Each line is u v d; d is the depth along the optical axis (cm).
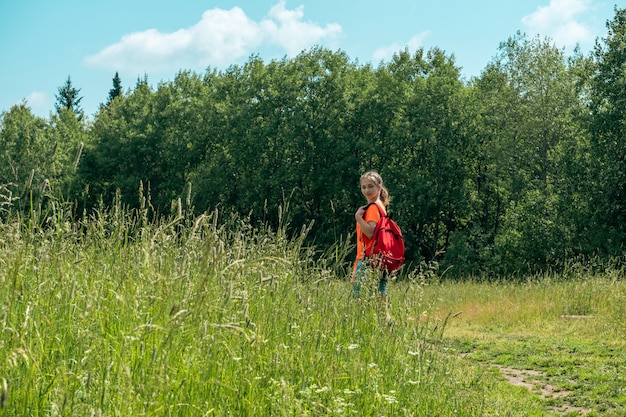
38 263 398
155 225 493
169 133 5609
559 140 4359
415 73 5025
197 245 450
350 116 4822
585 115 3891
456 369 648
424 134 4475
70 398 300
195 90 6175
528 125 4359
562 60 4628
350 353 494
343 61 5103
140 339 339
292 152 4909
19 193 384
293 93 4816
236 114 4991
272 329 457
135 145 5609
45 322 351
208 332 358
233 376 384
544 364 934
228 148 5084
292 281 542
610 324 1230
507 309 1493
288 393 378
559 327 1278
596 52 3916
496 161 4512
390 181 4506
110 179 5750
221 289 384
